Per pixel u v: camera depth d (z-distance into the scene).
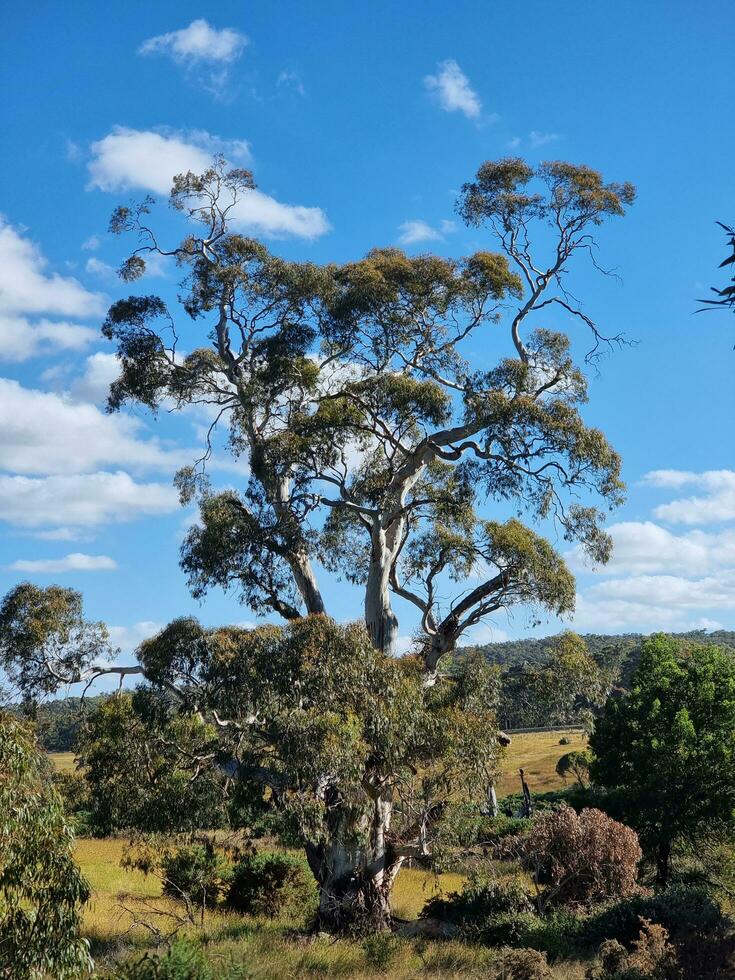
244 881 26.50
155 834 23.80
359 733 21.00
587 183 28.52
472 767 23.12
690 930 18.47
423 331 28.95
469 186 29.44
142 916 22.70
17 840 10.74
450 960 18.88
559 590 25.59
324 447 26.25
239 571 25.95
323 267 29.03
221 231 30.05
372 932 22.38
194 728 22.06
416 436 29.39
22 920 10.71
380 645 27.00
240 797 22.70
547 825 25.83
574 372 27.58
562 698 27.72
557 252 29.06
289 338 28.69
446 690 25.09
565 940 20.25
